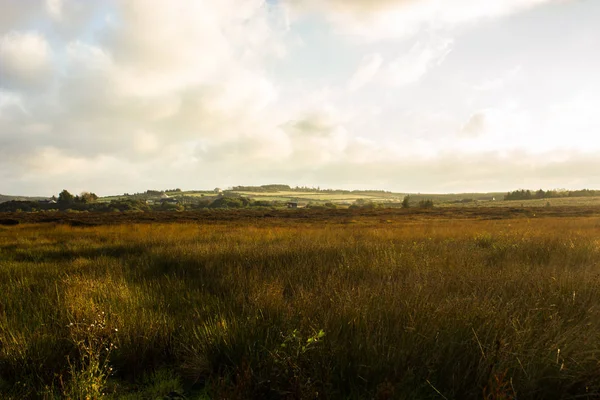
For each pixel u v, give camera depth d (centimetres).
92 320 300
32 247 1066
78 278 489
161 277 548
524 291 377
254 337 278
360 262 591
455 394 206
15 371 250
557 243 787
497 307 303
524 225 1677
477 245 888
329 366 222
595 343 245
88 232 1605
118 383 251
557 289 387
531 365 217
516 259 650
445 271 478
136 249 958
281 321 304
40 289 481
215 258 693
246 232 1493
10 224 2267
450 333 253
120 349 276
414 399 202
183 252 783
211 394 223
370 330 259
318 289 403
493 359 216
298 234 1305
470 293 377
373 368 219
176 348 286
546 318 287
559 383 207
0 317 339
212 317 340
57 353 272
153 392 236
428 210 4725
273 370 220
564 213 3669
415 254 703
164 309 374
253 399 209
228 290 451
